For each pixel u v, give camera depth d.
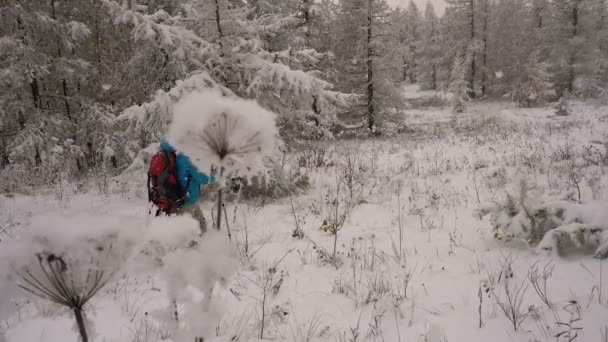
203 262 1.29
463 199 6.87
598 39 32.53
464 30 36.59
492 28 36.72
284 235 5.55
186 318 1.32
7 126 11.23
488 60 36.78
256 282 4.06
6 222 6.13
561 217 4.47
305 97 7.84
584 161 8.72
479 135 15.91
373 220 6.09
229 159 1.23
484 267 4.11
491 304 3.39
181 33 7.44
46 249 1.10
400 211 6.44
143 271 1.25
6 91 10.88
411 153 12.16
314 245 4.88
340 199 7.34
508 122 21.11
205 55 7.74
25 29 11.02
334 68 20.78
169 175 3.78
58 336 2.96
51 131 11.38
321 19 20.50
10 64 10.67
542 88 29.58
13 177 9.43
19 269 1.08
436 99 37.59
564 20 33.62
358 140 17.94
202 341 1.39
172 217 1.40
